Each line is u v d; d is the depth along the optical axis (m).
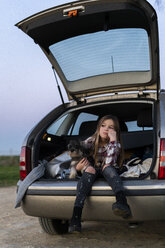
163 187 2.25
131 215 2.29
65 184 2.50
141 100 3.25
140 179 2.37
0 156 25.16
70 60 3.55
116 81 3.52
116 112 3.93
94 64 3.52
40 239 3.11
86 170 2.46
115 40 3.19
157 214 2.25
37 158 2.88
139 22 2.86
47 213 2.55
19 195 2.61
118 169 2.66
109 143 2.67
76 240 3.01
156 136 2.49
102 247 2.74
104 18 2.87
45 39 3.25
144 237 3.05
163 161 2.36
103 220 2.40
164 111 2.67
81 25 3.02
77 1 2.73
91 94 3.75
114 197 2.32
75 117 3.83
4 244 2.96
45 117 3.30
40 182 2.64
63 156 3.20
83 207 2.41
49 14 2.89
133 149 3.36
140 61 3.31
